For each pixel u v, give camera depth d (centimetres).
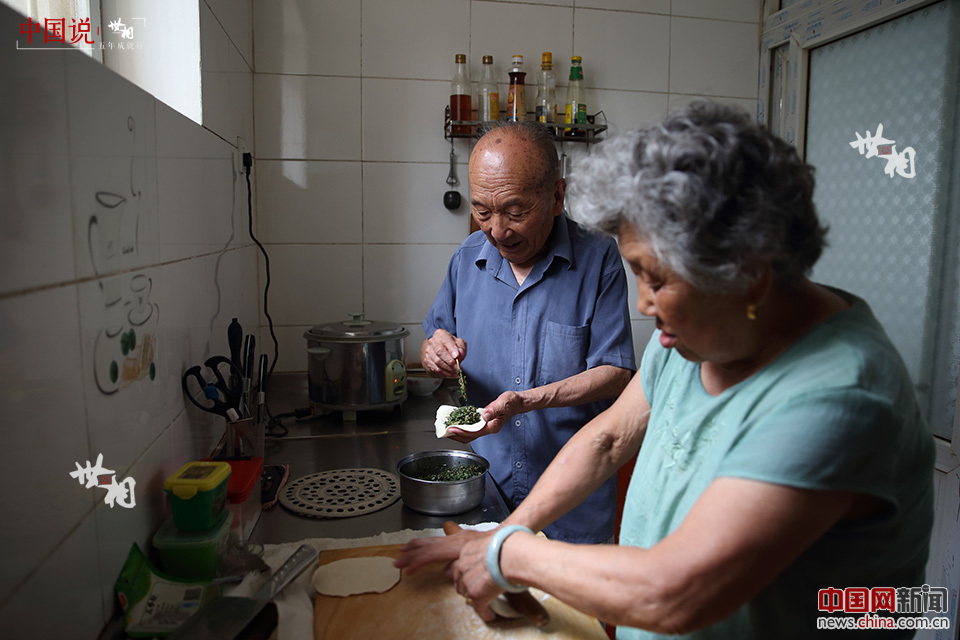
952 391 185
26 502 57
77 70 69
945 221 184
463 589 79
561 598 63
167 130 104
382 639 80
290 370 224
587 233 147
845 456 53
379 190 222
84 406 70
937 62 185
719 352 63
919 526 63
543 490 89
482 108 218
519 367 146
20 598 56
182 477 91
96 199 74
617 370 139
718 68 243
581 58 228
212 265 141
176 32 133
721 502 55
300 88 213
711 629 68
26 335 57
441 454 133
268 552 100
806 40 224
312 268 222
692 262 54
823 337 60
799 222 58
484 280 151
